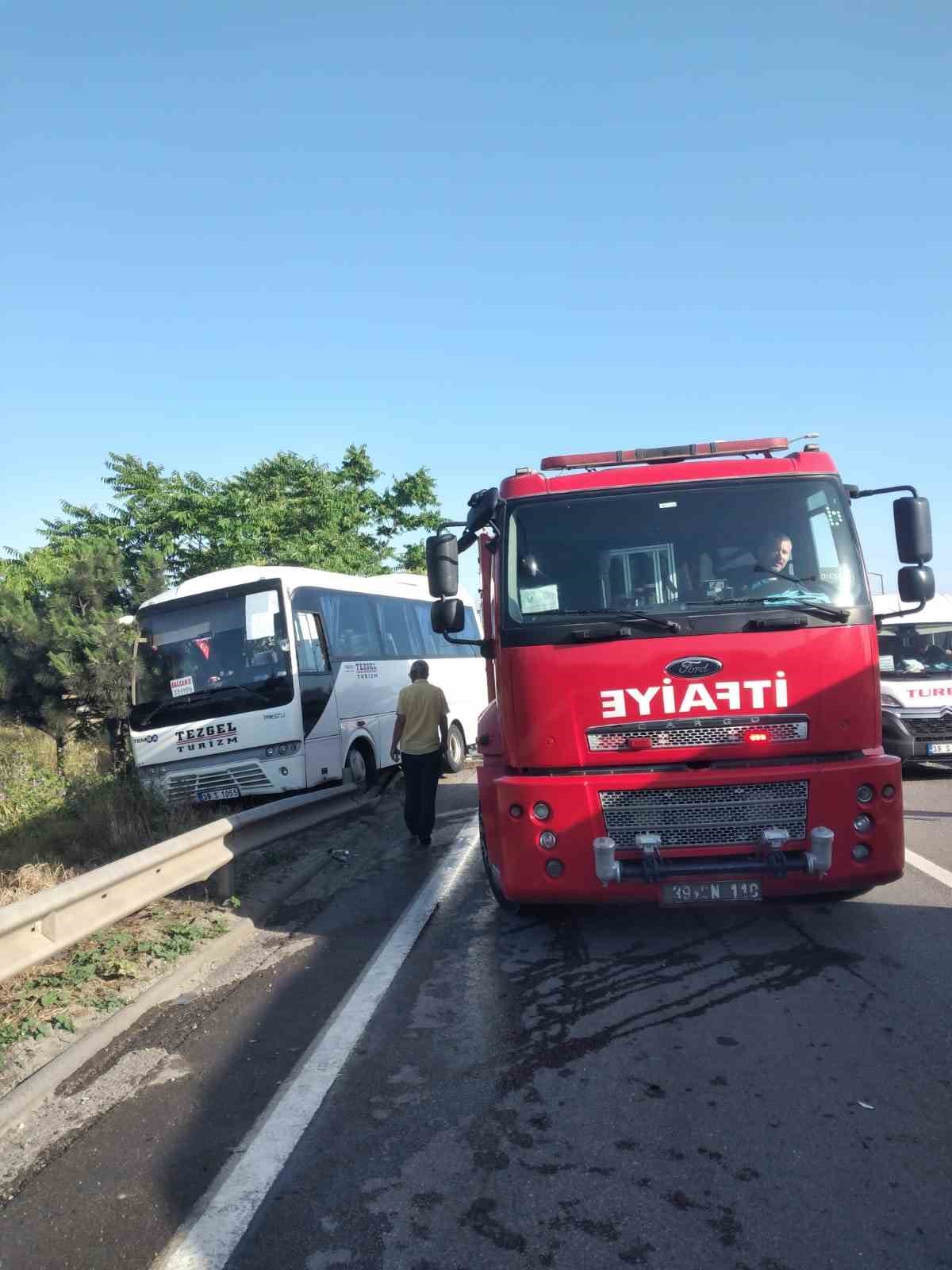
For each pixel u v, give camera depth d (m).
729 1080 4.20
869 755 5.84
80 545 20.44
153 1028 5.18
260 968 6.18
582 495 6.32
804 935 6.18
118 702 15.96
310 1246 3.15
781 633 5.80
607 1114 3.94
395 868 9.06
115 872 5.77
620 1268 2.97
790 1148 3.62
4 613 16.84
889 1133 3.70
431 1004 5.32
